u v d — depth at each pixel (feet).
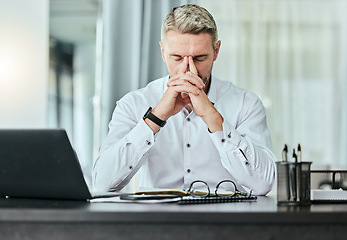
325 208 3.66
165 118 5.55
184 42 5.58
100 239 3.34
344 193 4.30
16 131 4.17
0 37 12.28
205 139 6.29
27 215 3.35
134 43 12.00
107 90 12.02
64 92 12.65
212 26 5.66
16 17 12.35
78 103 12.71
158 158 6.31
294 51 15.61
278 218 3.27
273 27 15.53
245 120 6.47
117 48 12.01
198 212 3.26
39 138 4.11
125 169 5.63
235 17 15.26
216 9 15.24
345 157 15.66
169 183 6.30
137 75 11.95
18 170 4.35
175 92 5.43
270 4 15.47
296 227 3.31
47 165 4.20
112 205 3.81
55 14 12.80
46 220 3.34
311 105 15.66
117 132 6.32
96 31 12.83
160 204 3.95
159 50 11.99
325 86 15.80
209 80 6.55
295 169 3.92
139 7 11.97
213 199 4.17
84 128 12.69
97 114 12.71
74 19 12.79
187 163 6.29
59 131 4.01
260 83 15.34
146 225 3.31
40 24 12.46
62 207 3.60
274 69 15.55
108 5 12.05
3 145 4.28
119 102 6.64
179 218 3.26
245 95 6.59
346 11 15.81
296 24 15.62
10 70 12.27
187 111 6.32
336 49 15.88
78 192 4.21
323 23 15.85
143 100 6.61
